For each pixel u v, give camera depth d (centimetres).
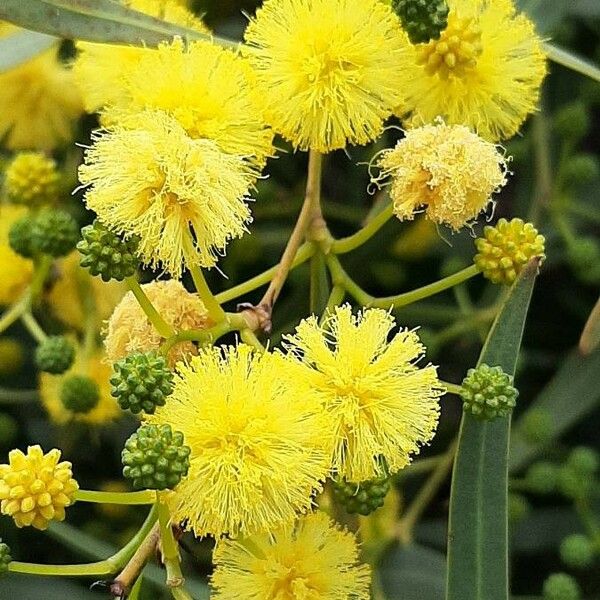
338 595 18
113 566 18
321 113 19
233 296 19
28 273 23
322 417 18
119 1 20
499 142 20
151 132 18
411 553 23
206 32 20
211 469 17
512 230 19
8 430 25
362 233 19
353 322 18
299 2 19
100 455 25
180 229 18
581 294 26
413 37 19
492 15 19
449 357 26
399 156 18
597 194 26
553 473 24
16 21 19
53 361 23
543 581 25
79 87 20
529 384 26
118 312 19
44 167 24
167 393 18
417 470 24
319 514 18
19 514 18
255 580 18
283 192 26
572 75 26
